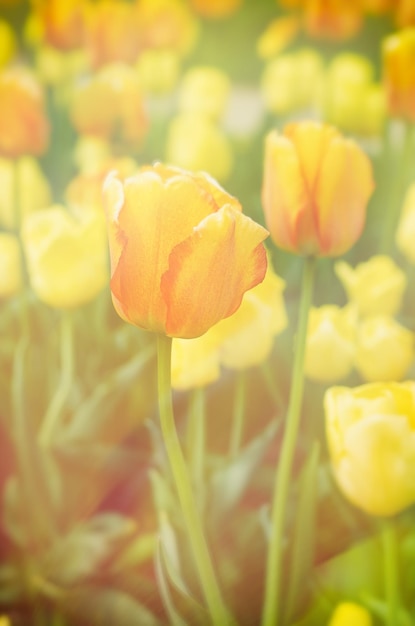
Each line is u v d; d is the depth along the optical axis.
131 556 0.76
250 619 0.70
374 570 0.68
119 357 0.83
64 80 1.18
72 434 0.80
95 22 1.13
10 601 0.76
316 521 0.70
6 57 1.21
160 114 1.19
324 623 0.67
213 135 1.02
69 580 0.76
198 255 0.54
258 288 0.67
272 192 0.62
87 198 0.82
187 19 1.27
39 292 0.78
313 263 0.63
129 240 0.54
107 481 0.79
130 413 0.80
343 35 1.15
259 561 0.71
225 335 0.67
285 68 1.21
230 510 0.72
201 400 0.73
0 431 0.81
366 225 0.90
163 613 0.74
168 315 0.55
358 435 0.61
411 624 0.67
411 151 0.91
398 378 0.73
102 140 1.01
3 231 0.94
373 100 1.03
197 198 0.53
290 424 0.66
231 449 0.75
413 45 0.86
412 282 0.84
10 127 0.87
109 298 0.83
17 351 0.81
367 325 0.74
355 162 0.61
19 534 0.79
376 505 0.62
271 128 1.15
